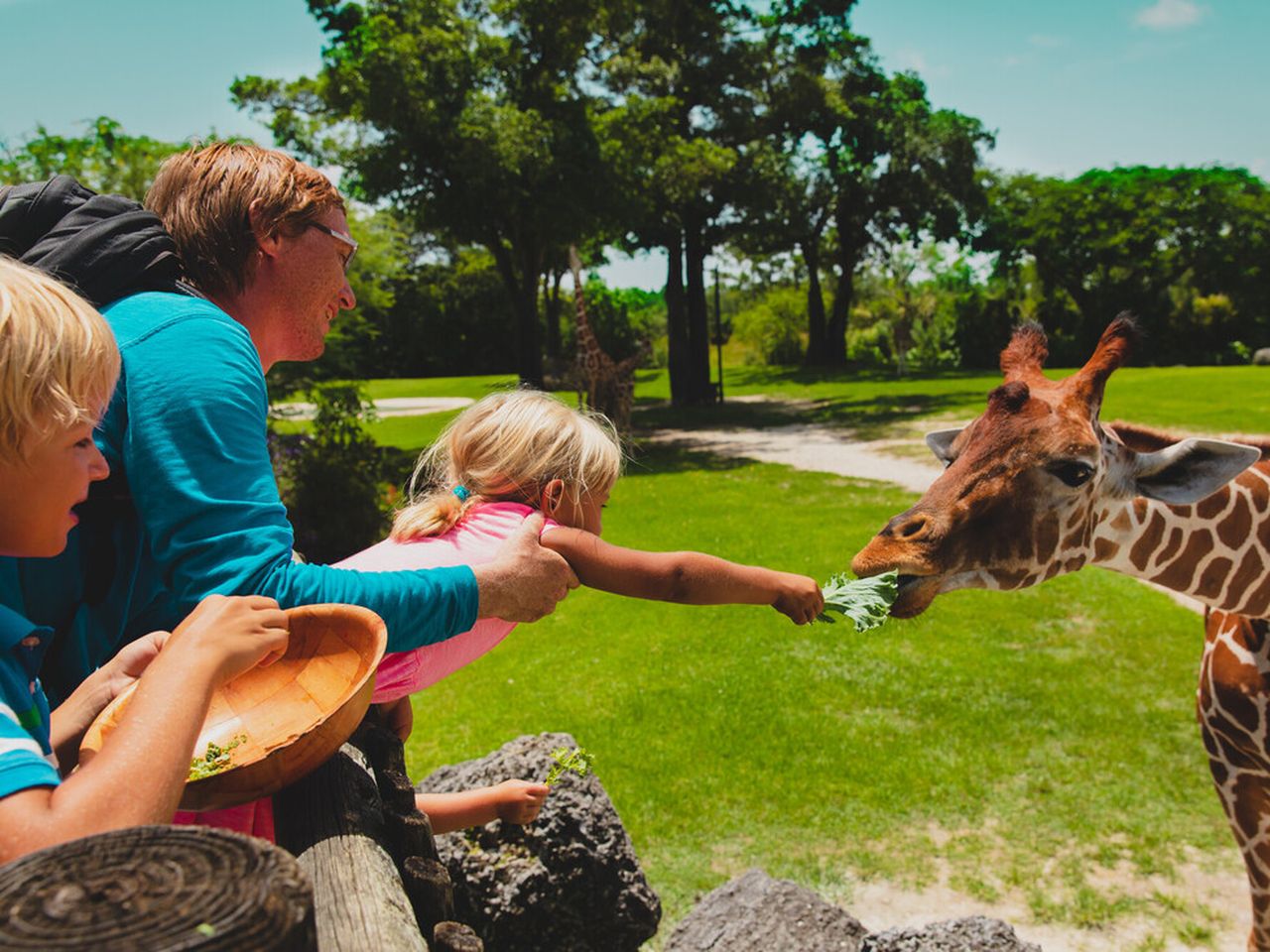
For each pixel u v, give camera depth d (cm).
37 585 151
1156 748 622
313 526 1298
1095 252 4378
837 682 739
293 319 191
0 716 106
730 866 526
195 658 116
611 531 1350
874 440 2100
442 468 221
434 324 4850
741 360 5447
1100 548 329
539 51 2103
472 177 1978
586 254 3262
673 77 2617
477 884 351
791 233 3678
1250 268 4294
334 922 127
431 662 181
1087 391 308
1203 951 448
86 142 1379
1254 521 333
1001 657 770
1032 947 319
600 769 636
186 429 149
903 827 553
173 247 173
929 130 3691
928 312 4784
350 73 1930
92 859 80
